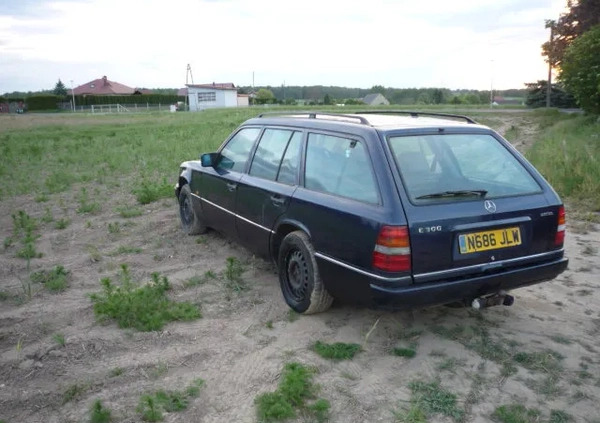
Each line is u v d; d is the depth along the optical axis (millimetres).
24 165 14789
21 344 4336
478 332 4418
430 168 4133
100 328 4590
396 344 4242
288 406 3404
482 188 4223
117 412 3434
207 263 6184
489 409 3449
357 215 3975
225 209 6055
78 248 6918
